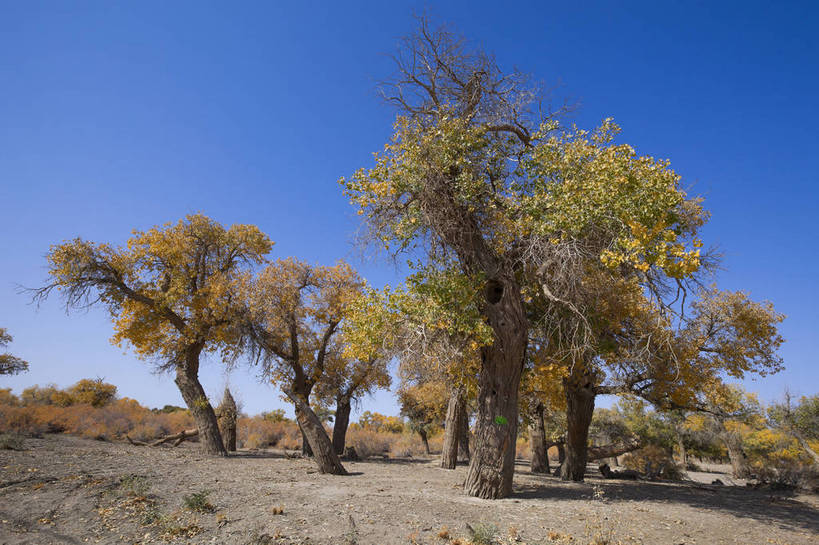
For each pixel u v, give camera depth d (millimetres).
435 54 12516
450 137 11312
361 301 11648
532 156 11789
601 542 7484
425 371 12375
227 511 8625
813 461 27641
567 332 13789
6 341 40500
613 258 9406
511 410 11766
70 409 30703
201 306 21438
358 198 11648
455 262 12039
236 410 26547
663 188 9617
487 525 8016
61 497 9242
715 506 11930
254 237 24188
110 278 20625
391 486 12500
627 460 28469
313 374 24203
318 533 7445
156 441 24016
